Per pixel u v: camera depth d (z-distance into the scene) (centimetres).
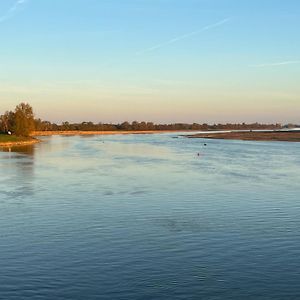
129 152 8688
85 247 2058
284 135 18388
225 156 7469
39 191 3609
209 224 2481
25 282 1639
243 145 11506
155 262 1848
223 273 1722
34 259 1892
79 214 2739
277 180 4269
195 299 1495
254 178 4422
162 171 5088
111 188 3769
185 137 19412
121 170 5203
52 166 5706
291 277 1680
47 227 2420
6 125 14300
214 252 1977
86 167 5572
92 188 3772
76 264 1827
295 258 1892
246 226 2434
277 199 3234
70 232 2319
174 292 1548
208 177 4506
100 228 2398
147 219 2609
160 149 9762
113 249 2027
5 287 1594
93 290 1566
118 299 1495
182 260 1873
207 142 13712
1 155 7794
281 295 1525
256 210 2856
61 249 2028
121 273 1725
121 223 2509
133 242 2133
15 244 2106
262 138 16225
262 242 2127
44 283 1630
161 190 3653
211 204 3056
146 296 1517
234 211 2825
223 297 1509
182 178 4431
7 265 1817
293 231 2327
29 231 2339
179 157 7281
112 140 16050
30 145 11856
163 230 2350
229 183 4059
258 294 1532
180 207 2956
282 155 7631
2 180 4294
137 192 3556
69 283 1628
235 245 2078
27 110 14238
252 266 1797
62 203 3094
